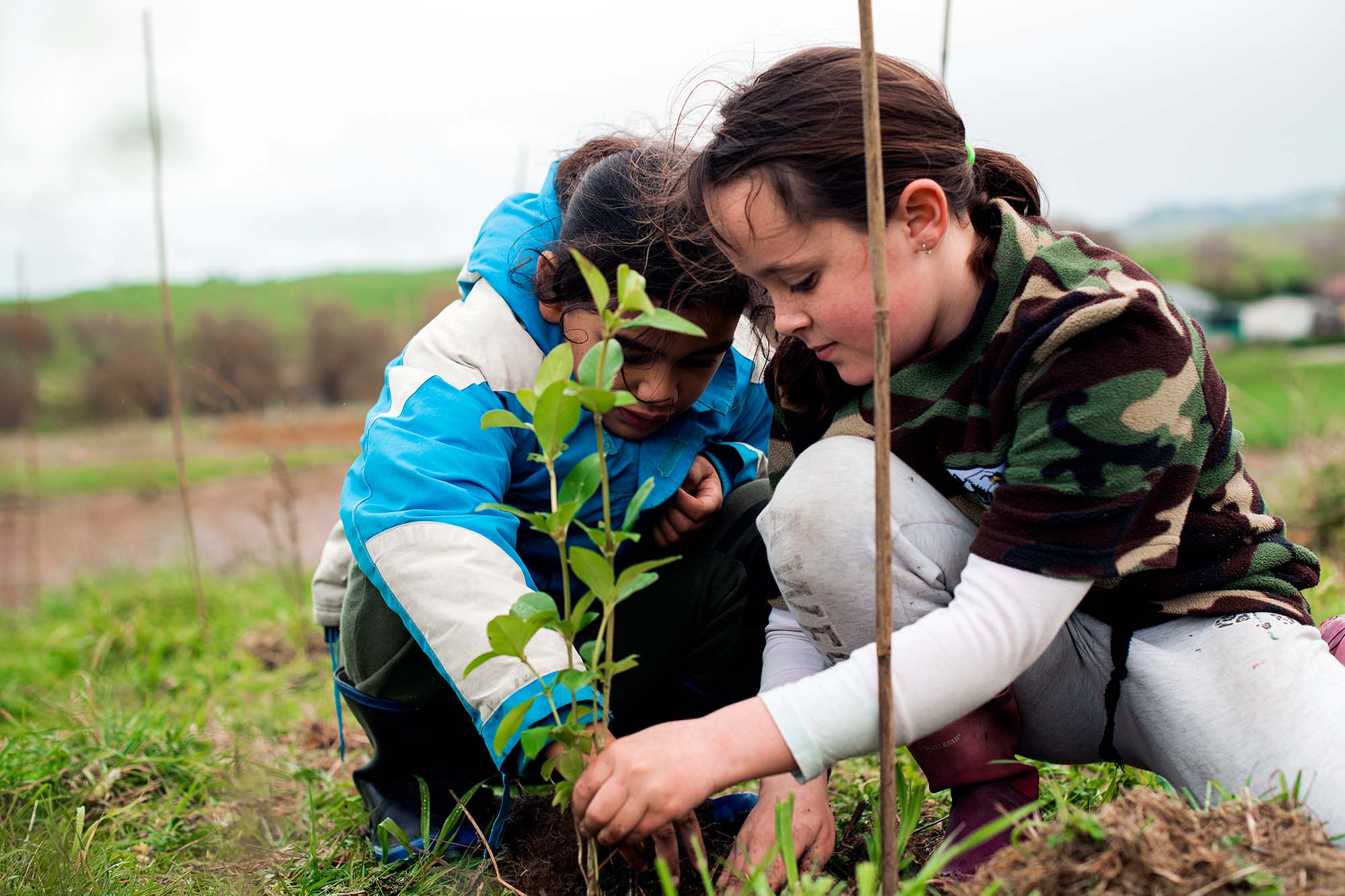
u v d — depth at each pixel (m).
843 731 1.30
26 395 6.34
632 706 1.91
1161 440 1.33
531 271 1.76
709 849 1.71
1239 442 1.54
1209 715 1.40
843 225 1.37
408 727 1.89
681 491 1.87
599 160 1.89
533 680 1.48
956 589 1.38
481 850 1.76
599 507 1.83
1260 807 1.22
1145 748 1.55
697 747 1.30
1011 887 1.18
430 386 1.70
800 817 1.51
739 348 2.00
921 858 1.62
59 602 4.88
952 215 1.47
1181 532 1.42
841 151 1.36
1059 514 1.32
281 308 14.10
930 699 1.31
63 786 2.22
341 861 1.84
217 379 4.16
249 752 2.32
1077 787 1.74
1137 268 1.43
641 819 1.29
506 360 1.73
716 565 1.88
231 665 3.44
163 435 10.59
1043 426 1.35
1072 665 1.55
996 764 1.51
